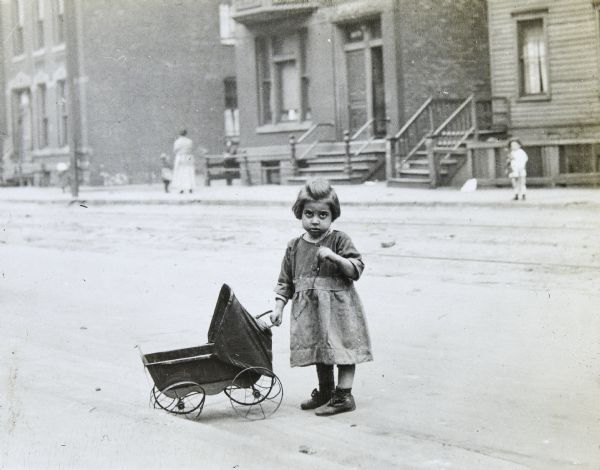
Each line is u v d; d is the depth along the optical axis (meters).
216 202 23.41
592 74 24.70
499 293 8.99
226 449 4.20
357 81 28.69
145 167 37.78
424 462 4.18
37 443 4.27
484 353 6.47
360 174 27.02
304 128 30.03
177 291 9.85
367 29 28.19
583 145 22.31
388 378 5.88
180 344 7.08
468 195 20.55
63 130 37.75
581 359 6.16
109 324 7.99
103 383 5.62
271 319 5.11
